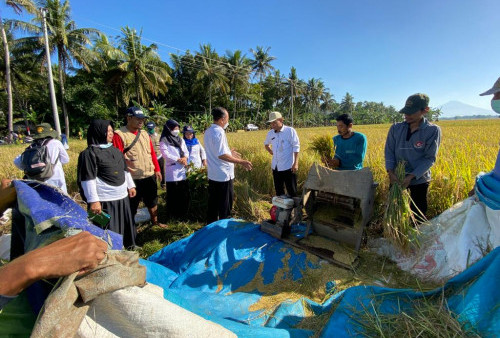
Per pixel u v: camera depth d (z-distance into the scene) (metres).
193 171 5.53
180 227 4.57
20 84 30.38
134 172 4.14
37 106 31.62
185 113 44.19
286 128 5.03
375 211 4.02
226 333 1.15
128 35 26.70
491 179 2.33
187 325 1.03
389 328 1.86
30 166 3.48
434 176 4.07
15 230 1.31
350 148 4.21
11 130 23.20
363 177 3.16
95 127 3.11
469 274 1.98
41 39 22.28
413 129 3.26
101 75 31.69
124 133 4.04
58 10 22.84
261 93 53.06
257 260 3.21
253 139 15.85
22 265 0.80
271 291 2.72
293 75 52.97
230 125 43.41
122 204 3.41
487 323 1.65
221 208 4.34
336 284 2.73
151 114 30.39
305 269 3.03
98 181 3.16
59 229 1.10
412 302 2.11
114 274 0.97
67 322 0.85
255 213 4.91
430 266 2.75
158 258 3.55
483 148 6.60
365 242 3.46
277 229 3.64
